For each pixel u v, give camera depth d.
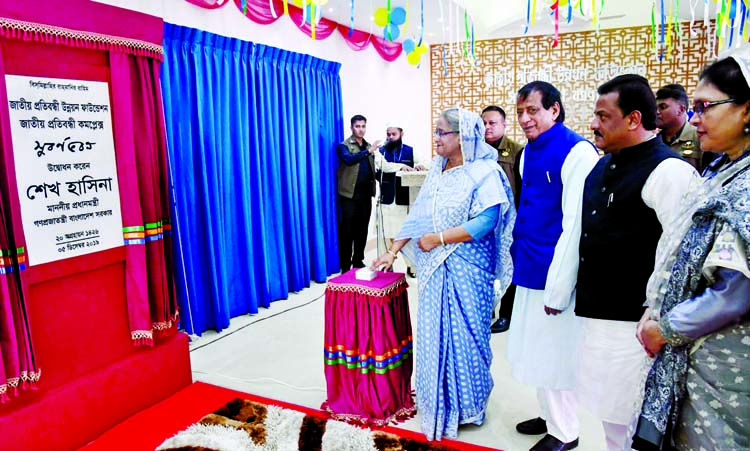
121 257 2.39
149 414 2.46
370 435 2.22
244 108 3.87
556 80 6.63
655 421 1.17
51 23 2.03
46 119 2.06
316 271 4.79
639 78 1.48
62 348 2.20
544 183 1.96
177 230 3.38
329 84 4.86
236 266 3.89
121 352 2.43
